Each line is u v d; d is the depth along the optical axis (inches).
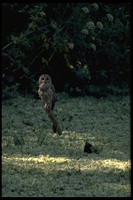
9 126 1262.3
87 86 1515.7
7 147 1125.1
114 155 1099.9
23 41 1444.4
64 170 997.2
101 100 1487.5
